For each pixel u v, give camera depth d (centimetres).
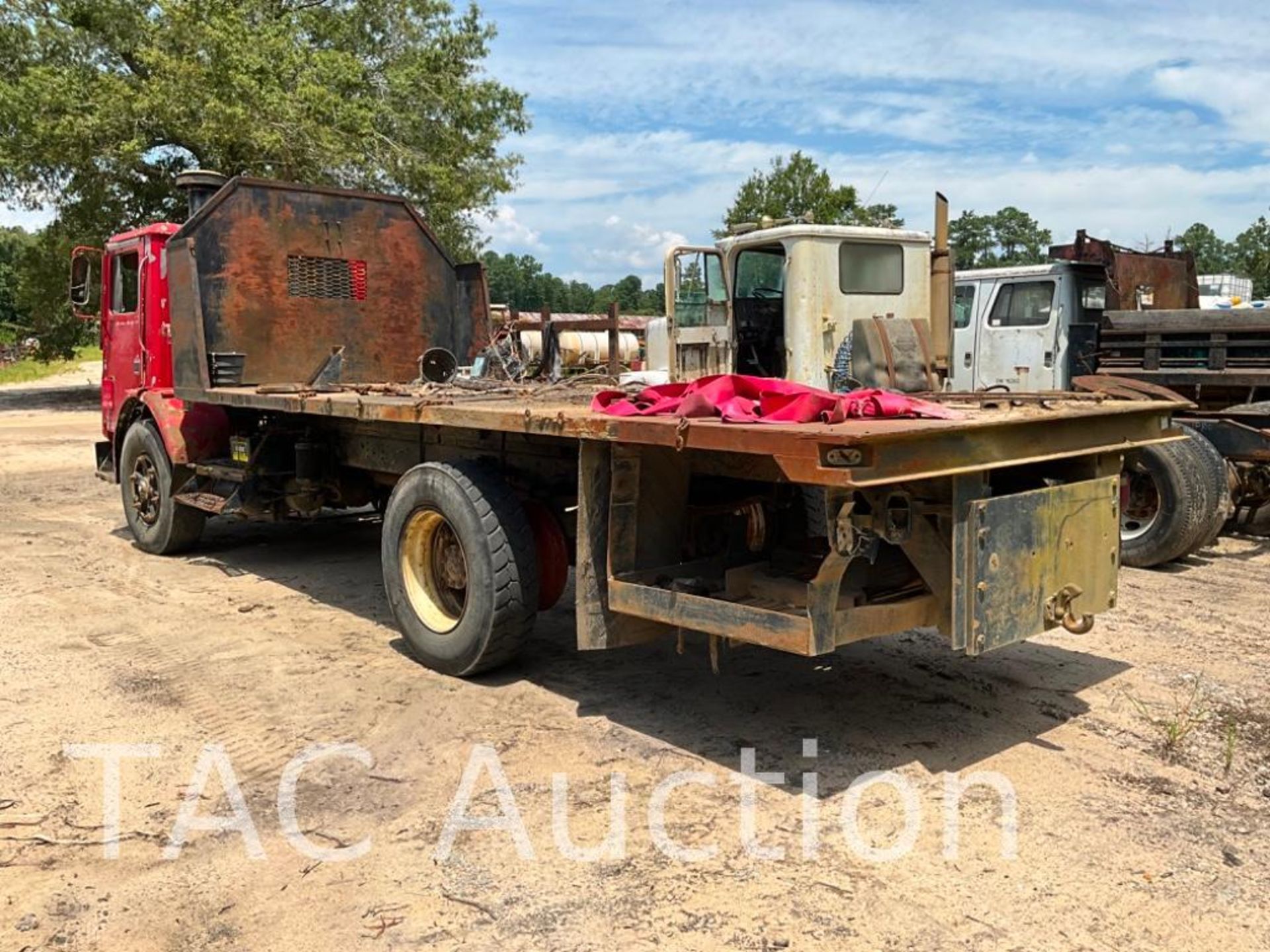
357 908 292
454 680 482
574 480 480
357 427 637
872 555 363
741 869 311
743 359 870
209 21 2122
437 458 570
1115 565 427
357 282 787
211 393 682
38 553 796
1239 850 319
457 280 847
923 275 869
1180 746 399
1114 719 428
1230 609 603
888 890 298
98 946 275
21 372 4512
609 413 407
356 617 597
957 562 360
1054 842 325
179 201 2478
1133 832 331
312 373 763
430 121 2550
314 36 2541
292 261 752
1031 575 382
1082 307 1119
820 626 352
